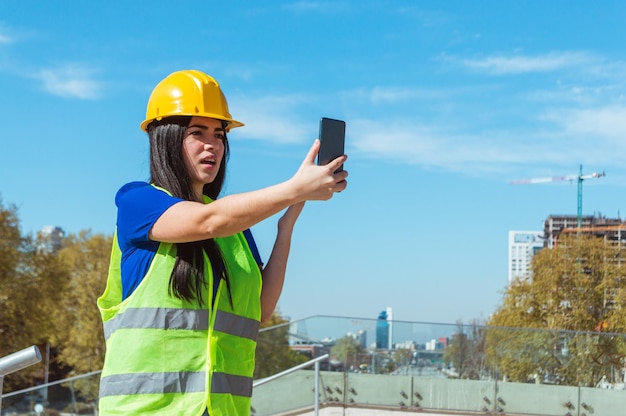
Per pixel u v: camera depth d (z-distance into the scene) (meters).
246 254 2.53
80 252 49.16
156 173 2.42
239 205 2.16
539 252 49.09
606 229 96.94
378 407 9.81
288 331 9.90
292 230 2.74
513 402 9.84
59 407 9.46
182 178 2.40
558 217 152.75
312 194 2.15
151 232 2.29
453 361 9.91
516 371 9.88
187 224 2.21
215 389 2.29
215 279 2.37
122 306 2.34
